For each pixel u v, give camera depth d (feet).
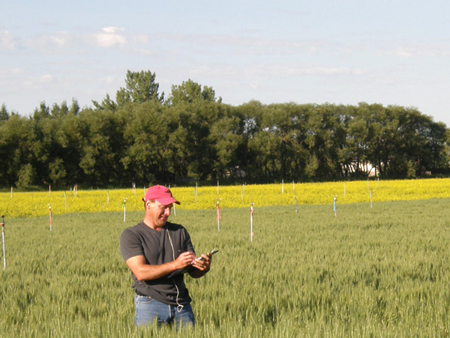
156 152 296.30
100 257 51.13
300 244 57.36
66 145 285.23
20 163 277.03
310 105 334.44
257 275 37.35
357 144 340.80
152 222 19.95
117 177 306.14
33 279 39.47
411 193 171.32
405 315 26.11
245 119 336.70
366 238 62.03
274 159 322.34
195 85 419.13
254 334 20.34
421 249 51.98
